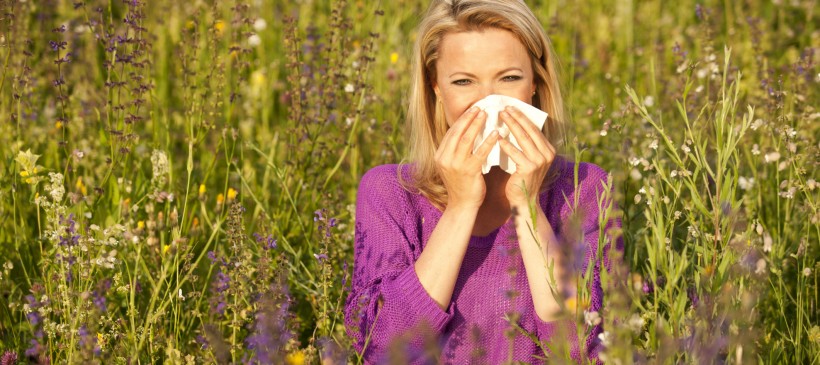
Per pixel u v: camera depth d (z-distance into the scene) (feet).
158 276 10.03
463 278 8.20
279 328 7.84
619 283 6.38
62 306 9.02
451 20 8.06
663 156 11.51
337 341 8.24
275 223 11.12
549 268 6.48
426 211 8.68
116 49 11.06
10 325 9.73
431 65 8.51
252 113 15.87
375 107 15.24
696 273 6.80
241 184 12.21
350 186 13.16
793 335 8.84
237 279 8.96
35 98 13.38
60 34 15.47
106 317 9.25
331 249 10.07
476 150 7.61
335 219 10.43
